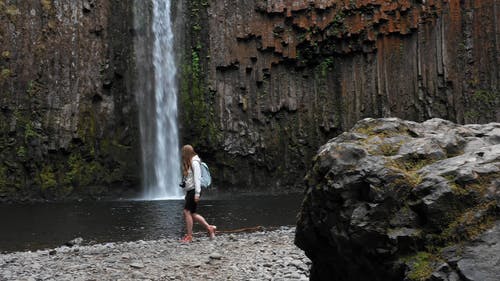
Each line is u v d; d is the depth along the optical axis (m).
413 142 4.40
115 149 25.42
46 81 24.52
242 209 19.17
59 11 25.12
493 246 3.46
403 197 4.03
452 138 4.40
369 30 27.42
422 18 27.55
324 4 27.41
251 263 8.61
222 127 27.05
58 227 15.41
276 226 15.00
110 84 25.66
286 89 27.64
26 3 24.72
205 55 27.48
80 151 24.69
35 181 23.67
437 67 27.41
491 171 3.79
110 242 12.66
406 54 27.70
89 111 25.09
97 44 25.69
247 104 27.30
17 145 23.72
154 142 26.48
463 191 3.76
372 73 27.72
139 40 26.70
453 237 3.65
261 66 27.50
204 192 26.34
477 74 27.31
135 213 18.28
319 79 27.94
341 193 4.34
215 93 27.23
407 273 3.76
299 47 27.66
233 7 27.62
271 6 27.39
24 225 15.93
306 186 4.97
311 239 4.98
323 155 4.68
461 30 27.52
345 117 27.66
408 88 27.62
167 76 27.22
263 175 27.17
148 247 10.80
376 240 4.06
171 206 20.47
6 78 23.94
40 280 7.84
